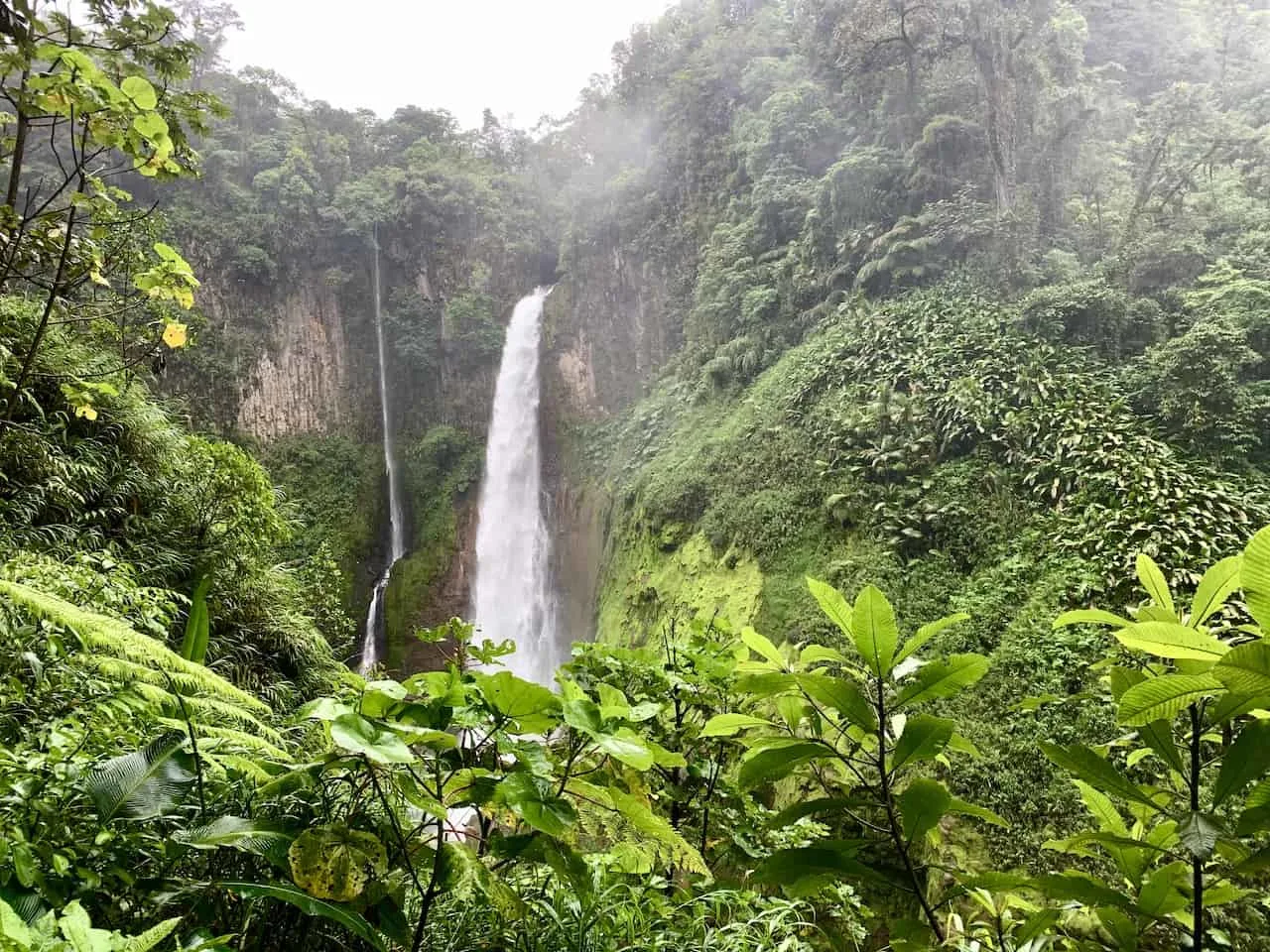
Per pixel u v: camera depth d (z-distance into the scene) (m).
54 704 2.31
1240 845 1.03
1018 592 7.46
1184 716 1.32
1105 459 7.94
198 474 6.83
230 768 1.51
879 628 1.24
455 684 1.26
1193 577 6.28
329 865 1.12
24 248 3.26
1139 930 1.22
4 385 4.10
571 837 1.41
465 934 1.50
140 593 4.15
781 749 1.31
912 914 4.31
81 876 1.16
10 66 2.70
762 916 1.99
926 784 1.18
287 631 6.82
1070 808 5.19
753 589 10.54
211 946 1.00
